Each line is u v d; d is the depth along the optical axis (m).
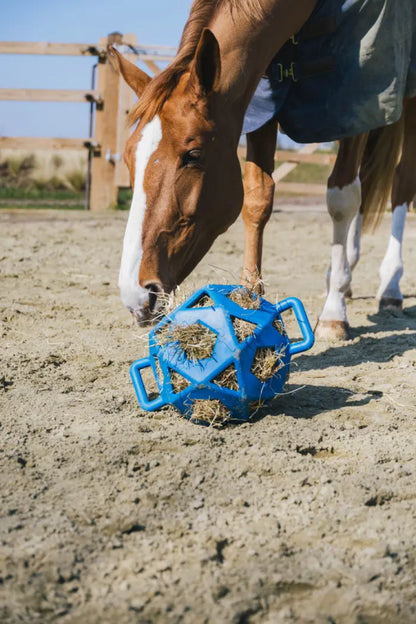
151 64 9.62
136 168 2.58
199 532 1.72
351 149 3.30
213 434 2.31
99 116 9.57
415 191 4.34
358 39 3.04
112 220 8.79
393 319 4.11
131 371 2.55
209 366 2.31
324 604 1.48
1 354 3.18
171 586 1.51
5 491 1.90
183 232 2.63
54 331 3.65
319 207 11.00
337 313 3.57
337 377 3.00
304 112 3.20
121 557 1.62
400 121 4.24
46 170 13.68
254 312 2.40
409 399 2.76
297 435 2.32
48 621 1.40
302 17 2.96
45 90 9.36
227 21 2.77
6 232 7.55
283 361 2.43
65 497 1.88
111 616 1.42
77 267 5.67
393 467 2.10
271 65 3.16
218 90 2.69
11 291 4.64
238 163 2.83
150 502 1.86
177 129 2.57
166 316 2.42
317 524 1.78
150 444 2.22
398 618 1.45
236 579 1.54
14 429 2.33
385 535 1.74
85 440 2.24
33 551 1.62
